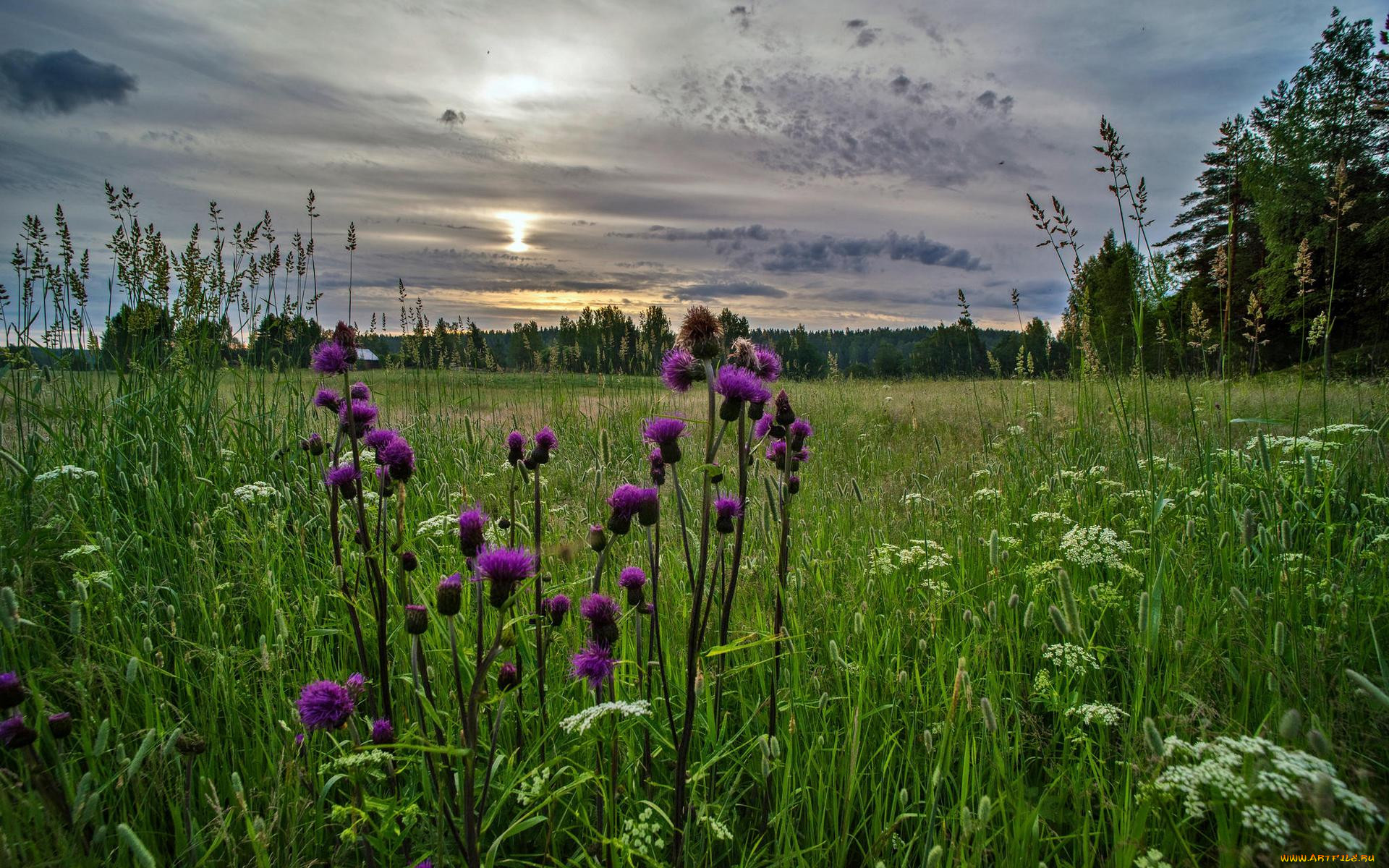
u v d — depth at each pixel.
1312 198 15.74
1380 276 15.69
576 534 3.61
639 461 5.42
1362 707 2.01
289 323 5.98
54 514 3.21
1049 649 2.55
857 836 2.00
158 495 3.48
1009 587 3.31
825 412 11.24
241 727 2.23
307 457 4.36
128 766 1.80
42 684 2.30
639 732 2.12
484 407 9.55
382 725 1.64
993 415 9.58
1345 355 10.16
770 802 2.01
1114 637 2.79
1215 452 4.20
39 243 4.82
